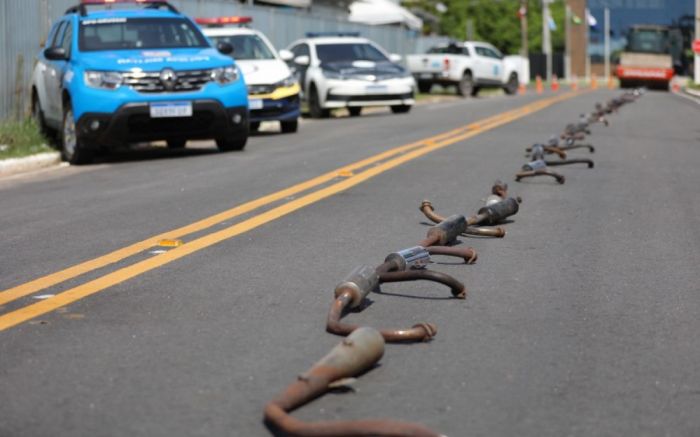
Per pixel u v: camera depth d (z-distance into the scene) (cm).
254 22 2991
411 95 2602
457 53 4144
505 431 377
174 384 429
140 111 1391
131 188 1099
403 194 1001
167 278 632
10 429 379
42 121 1609
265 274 643
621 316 545
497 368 451
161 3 1619
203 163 1348
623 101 3042
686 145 1571
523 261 687
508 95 4316
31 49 1781
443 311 550
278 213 886
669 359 469
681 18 10731
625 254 715
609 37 10894
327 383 398
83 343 490
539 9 8494
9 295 592
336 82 2514
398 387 422
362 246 737
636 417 393
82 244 757
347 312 547
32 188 1152
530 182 1102
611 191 1036
